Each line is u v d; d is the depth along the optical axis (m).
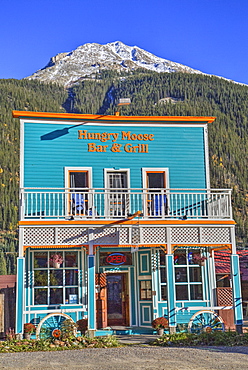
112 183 17.47
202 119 18.30
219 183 88.56
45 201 15.29
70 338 14.20
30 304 15.84
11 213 73.56
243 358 11.12
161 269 17.02
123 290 17.36
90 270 15.06
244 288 27.61
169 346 13.66
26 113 16.95
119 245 15.30
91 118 17.53
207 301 16.98
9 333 14.99
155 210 17.19
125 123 17.88
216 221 15.88
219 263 24.95
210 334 14.61
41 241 14.95
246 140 105.81
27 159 16.83
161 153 17.89
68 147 17.27
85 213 16.80
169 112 119.75
